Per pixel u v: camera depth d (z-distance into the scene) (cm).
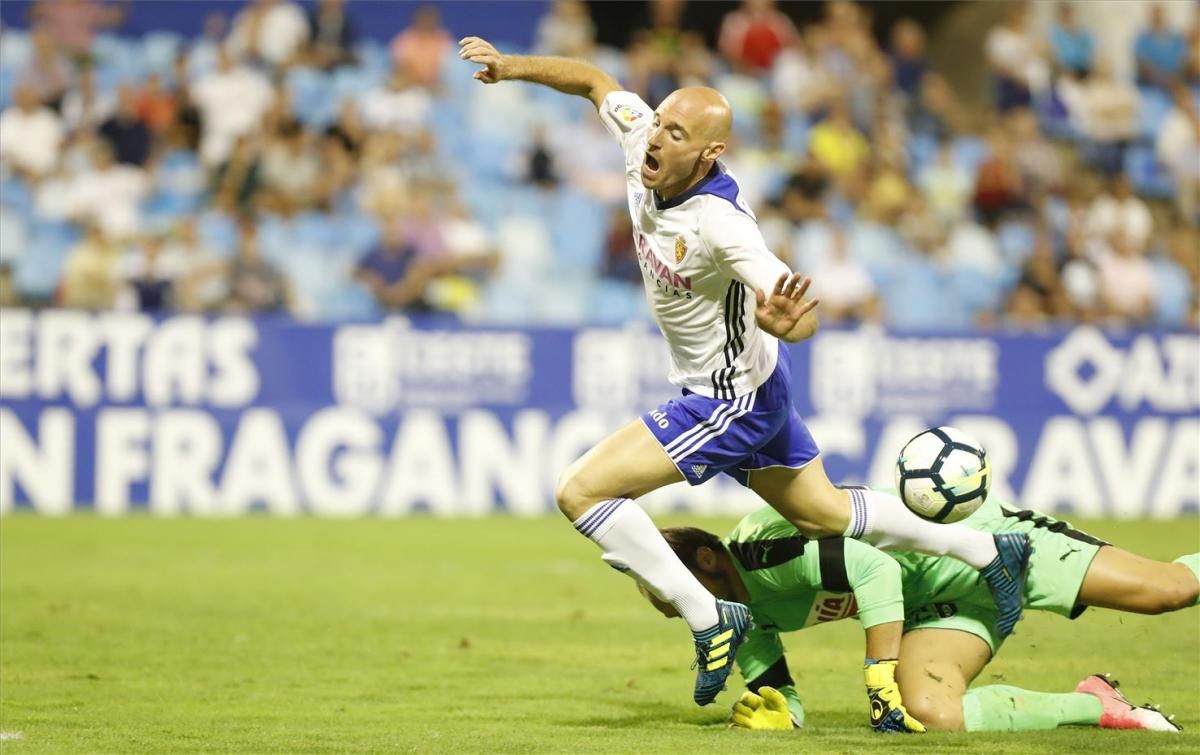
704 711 2014
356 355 4678
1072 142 6688
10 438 4559
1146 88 6912
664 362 4772
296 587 3306
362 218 5659
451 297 5503
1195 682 2239
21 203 5712
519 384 4738
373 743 1742
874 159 6256
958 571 1914
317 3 6538
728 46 6612
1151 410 4938
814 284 5641
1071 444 4900
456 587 3338
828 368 4809
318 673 2297
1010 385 4884
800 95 6456
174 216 5775
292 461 4659
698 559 1916
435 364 4709
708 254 1741
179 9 6506
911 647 1909
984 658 1920
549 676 2294
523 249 5847
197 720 1898
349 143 5881
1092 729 1842
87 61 6291
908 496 1845
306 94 6194
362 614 2934
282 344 4650
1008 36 6731
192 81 6206
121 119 5853
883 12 7244
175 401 4609
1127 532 4381
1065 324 5700
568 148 6141
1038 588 1941
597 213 5991
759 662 1959
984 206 6216
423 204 5600
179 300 5256
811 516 1866
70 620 2791
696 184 1762
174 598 3106
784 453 1866
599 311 5631
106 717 1914
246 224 5312
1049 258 5825
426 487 4709
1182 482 4944
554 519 4656
